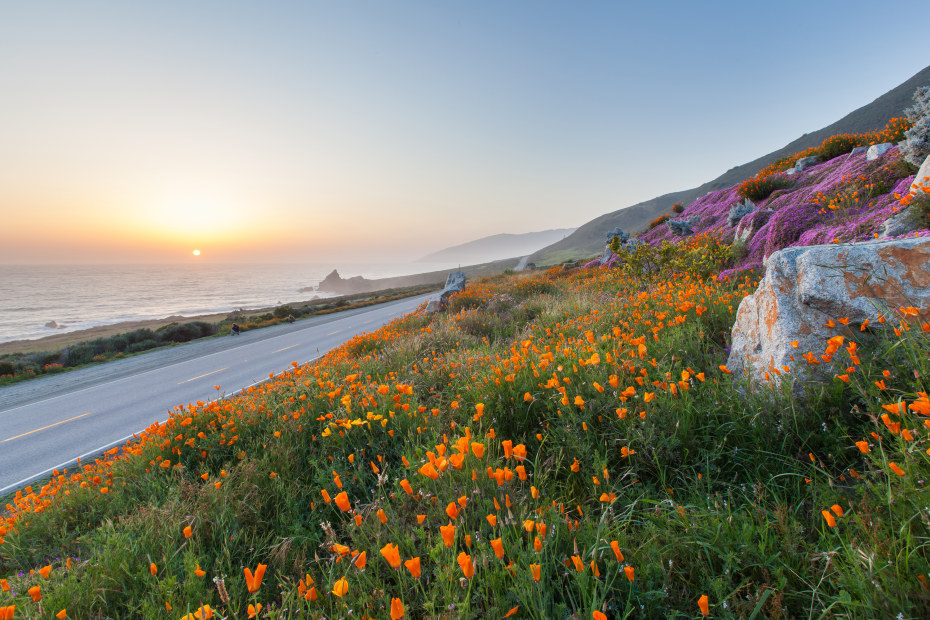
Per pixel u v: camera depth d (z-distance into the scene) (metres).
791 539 1.64
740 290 6.45
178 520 2.97
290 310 40.78
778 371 2.77
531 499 2.15
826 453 2.21
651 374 3.25
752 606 1.42
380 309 38.16
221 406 5.63
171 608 1.99
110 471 5.06
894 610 1.22
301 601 1.77
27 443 10.99
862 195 9.30
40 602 2.17
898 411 1.77
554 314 8.85
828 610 1.31
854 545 1.48
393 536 2.04
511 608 1.49
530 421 3.35
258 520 2.93
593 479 2.28
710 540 1.74
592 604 1.40
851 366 2.44
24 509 4.50
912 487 1.53
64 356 23.98
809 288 3.01
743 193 17.69
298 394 5.46
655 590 1.56
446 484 2.35
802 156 19.33
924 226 5.57
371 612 1.72
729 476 2.35
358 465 3.25
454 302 17.23
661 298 6.74
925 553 1.38
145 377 17.86
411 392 3.81
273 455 3.79
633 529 1.97
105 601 2.24
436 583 1.67
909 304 2.62
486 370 4.64
